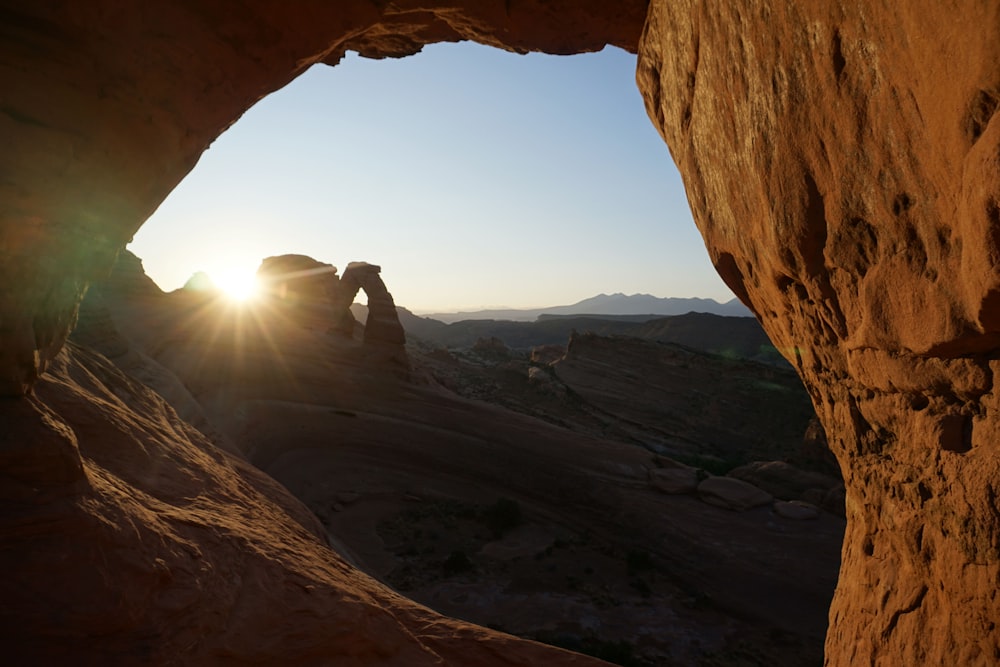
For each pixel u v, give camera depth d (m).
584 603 20.14
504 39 10.83
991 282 2.57
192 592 5.46
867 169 3.58
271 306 45.72
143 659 4.62
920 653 4.08
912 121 3.07
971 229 2.59
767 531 27.61
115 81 5.93
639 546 25.53
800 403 55.34
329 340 44.31
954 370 3.48
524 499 29.62
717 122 5.79
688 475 33.12
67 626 4.39
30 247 5.10
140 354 19.22
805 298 5.15
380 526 25.11
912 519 4.18
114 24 5.74
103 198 6.04
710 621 19.89
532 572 22.25
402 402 37.81
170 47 6.51
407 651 6.63
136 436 7.89
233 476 10.02
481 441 34.62
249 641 5.57
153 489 6.98
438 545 23.94
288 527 9.15
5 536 4.52
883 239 3.66
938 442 3.68
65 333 6.31
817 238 4.38
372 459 30.73
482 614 18.75
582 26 10.56
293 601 6.42
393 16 10.37
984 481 3.17
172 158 7.32
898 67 3.06
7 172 4.88
